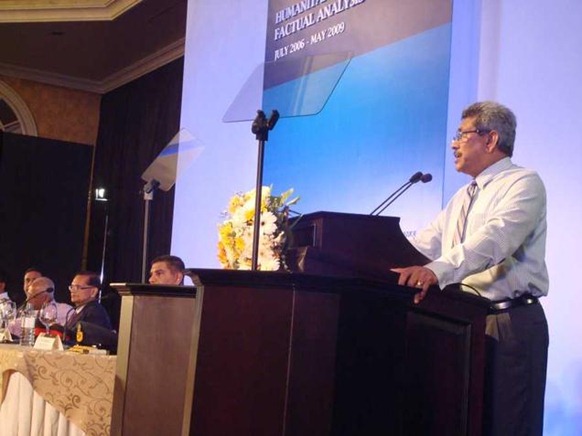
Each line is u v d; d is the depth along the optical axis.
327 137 4.97
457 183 4.21
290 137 5.27
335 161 4.89
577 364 3.55
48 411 2.77
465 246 2.40
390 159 4.51
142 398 2.56
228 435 1.94
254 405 1.93
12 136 8.98
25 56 9.46
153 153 8.77
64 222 9.08
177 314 2.54
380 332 2.03
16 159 8.96
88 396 2.74
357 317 1.98
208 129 6.20
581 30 3.76
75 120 10.13
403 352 2.08
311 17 5.24
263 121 2.26
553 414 3.61
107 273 9.12
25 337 3.52
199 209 6.16
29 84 9.99
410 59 4.46
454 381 2.38
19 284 8.82
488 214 2.65
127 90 9.46
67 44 8.98
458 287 2.62
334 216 2.43
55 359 2.73
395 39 4.58
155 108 8.86
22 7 8.33
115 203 9.27
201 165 6.22
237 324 1.96
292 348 1.93
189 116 6.43
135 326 2.60
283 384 1.93
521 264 2.59
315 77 3.86
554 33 3.88
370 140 4.66
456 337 2.40
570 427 3.53
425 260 2.48
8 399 2.76
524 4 4.04
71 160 9.17
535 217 2.54
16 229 8.88
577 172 3.68
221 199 5.94
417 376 2.30
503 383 2.53
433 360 2.34
